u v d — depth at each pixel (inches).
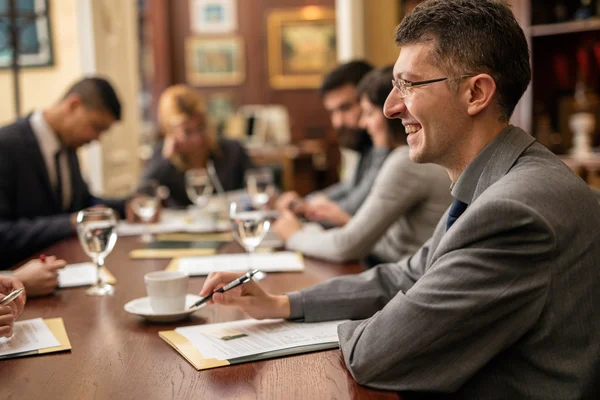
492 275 39.3
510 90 44.9
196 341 47.7
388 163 82.5
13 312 51.8
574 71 152.0
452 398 42.7
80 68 174.9
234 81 315.9
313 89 312.3
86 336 50.3
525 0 150.2
